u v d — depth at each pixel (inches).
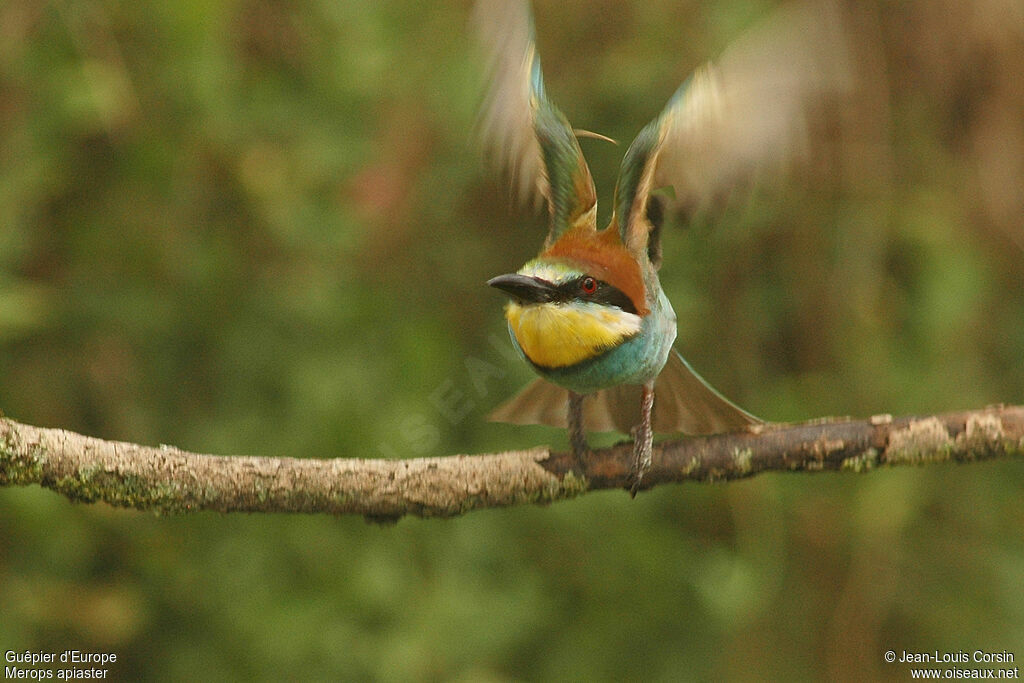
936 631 478.6
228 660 419.2
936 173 475.8
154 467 241.9
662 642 465.1
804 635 475.5
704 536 475.5
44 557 406.3
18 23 402.6
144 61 415.5
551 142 281.0
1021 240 475.8
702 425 301.1
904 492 477.1
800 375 481.1
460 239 465.7
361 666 419.5
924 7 461.7
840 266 472.7
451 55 457.7
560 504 457.7
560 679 453.7
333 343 447.8
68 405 422.6
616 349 278.5
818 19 253.3
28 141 403.5
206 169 431.2
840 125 466.0
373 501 255.8
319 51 456.1
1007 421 270.4
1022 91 464.1
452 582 434.0
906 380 475.5
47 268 421.4
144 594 420.8
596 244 281.0
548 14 460.4
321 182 452.1
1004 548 491.5
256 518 431.2
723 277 472.1
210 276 433.4
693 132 259.9
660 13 454.3
